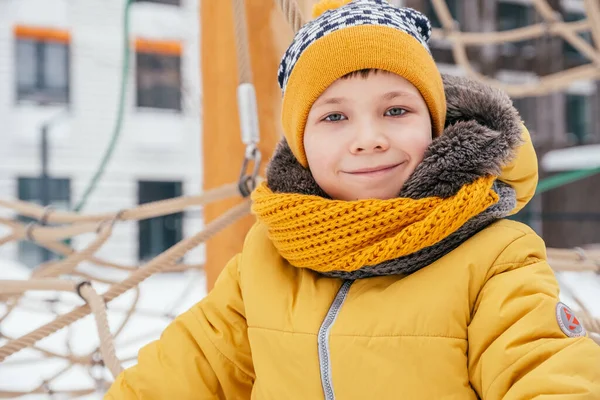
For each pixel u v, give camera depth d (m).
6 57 7.20
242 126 1.29
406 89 0.84
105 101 7.54
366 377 0.77
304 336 0.82
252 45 1.64
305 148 0.89
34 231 1.92
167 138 7.70
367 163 0.83
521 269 0.76
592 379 0.66
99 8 7.53
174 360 0.95
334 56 0.85
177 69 7.74
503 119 0.82
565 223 7.04
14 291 1.21
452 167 0.79
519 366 0.70
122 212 1.76
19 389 2.33
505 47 7.84
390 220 0.79
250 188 1.31
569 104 8.09
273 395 0.84
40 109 7.34
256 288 0.90
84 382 2.44
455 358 0.75
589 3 2.44
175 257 1.26
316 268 0.85
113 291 1.23
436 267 0.80
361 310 0.81
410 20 0.91
